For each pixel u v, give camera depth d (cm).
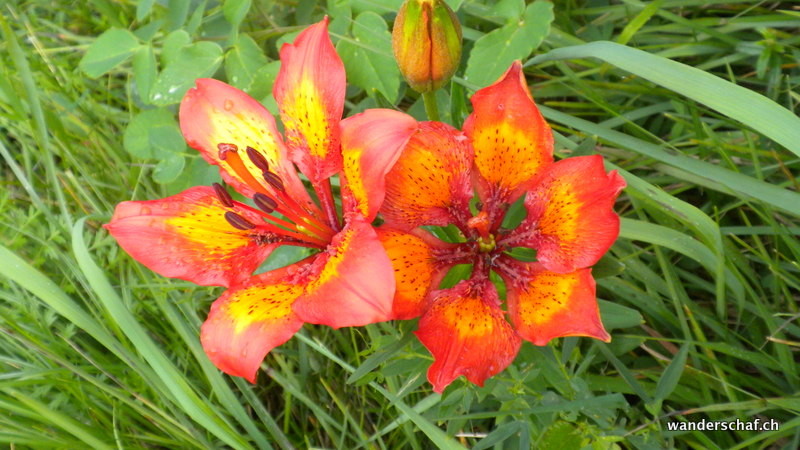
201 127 26
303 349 33
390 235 24
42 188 39
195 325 34
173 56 35
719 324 31
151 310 34
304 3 38
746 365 31
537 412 26
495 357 23
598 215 22
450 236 27
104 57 36
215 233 25
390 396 28
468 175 25
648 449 26
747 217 34
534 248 24
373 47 34
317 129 25
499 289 26
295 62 25
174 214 25
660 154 29
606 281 32
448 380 22
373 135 21
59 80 41
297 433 33
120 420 32
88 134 39
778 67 35
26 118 36
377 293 20
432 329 23
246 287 24
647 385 30
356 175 22
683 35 39
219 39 39
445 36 25
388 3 35
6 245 35
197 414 29
